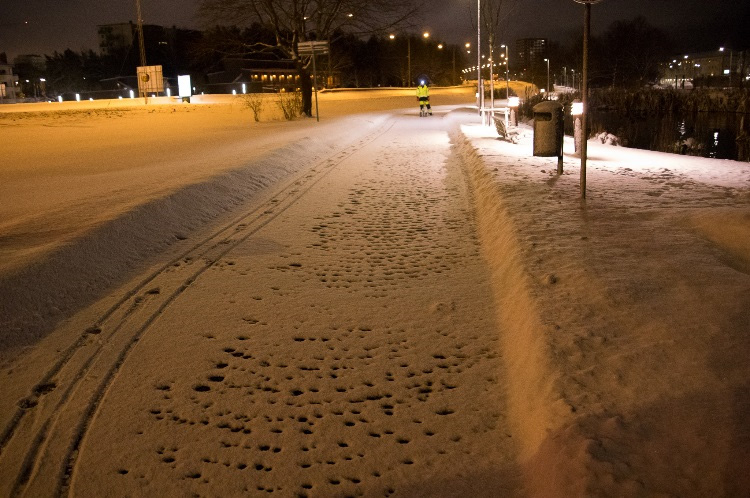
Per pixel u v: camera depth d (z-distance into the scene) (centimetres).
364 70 9031
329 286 636
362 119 2906
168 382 439
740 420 314
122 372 454
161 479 336
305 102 3131
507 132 1781
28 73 11988
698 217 719
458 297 595
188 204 912
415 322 540
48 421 391
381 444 366
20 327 511
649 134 2773
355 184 1214
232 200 1027
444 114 3594
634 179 1052
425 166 1430
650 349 399
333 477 338
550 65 10581
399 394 423
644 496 272
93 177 1190
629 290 491
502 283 607
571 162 1277
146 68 5609
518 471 335
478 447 360
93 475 339
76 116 3662
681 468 287
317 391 429
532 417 367
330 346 497
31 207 891
